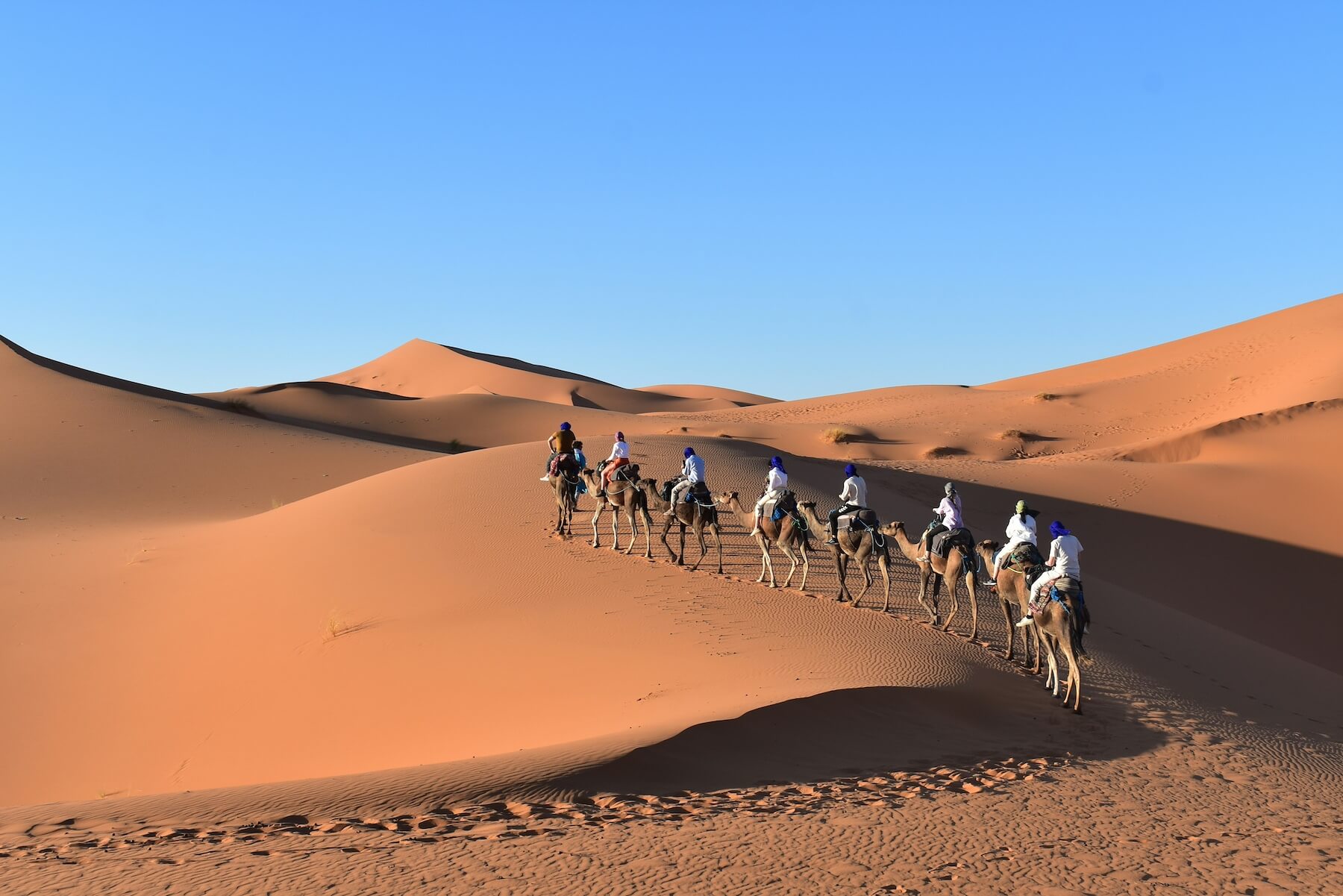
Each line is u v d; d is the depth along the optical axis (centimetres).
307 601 2659
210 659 2428
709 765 1176
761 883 816
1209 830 1041
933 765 1275
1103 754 1400
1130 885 853
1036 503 4172
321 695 2072
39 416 6297
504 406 10825
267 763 1845
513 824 964
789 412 10512
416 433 9919
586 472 2956
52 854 902
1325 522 4003
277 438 6475
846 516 2219
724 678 1700
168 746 2042
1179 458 5209
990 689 1669
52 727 2181
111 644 2598
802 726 1327
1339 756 1585
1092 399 9000
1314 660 3048
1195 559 3684
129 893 777
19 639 2661
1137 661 2123
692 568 2592
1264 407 6944
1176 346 10906
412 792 1066
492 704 1819
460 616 2347
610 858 861
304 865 838
